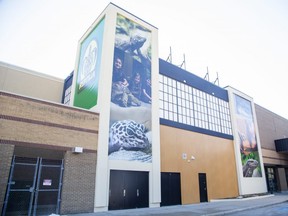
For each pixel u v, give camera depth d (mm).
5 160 11930
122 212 14281
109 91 16984
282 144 37438
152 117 19344
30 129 13086
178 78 24234
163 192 18844
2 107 12508
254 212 15148
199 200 21516
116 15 19297
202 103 26344
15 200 14688
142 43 20688
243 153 29312
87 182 14383
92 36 20812
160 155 19641
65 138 14211
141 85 19406
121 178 16266
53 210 13852
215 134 26375
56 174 16578
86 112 15547
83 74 20547
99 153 15273
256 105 37094
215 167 24766
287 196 27125
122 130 16969
